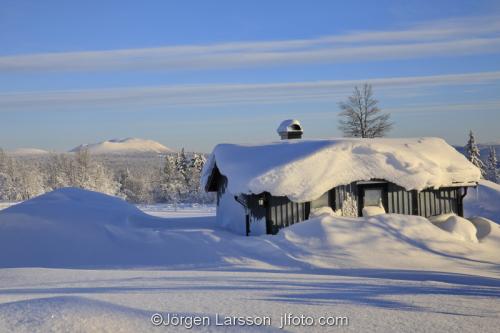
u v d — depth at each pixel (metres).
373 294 10.06
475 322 7.59
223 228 23.78
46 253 19.69
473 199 36.19
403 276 14.74
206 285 11.40
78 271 15.26
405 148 23.27
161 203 89.06
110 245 19.78
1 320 6.96
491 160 79.50
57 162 88.06
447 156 23.81
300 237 18.48
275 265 16.80
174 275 13.89
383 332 6.95
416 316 7.91
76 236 20.52
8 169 90.88
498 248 20.11
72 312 7.18
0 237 20.78
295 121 27.06
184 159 89.19
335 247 17.91
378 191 21.72
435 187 21.88
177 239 19.50
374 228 19.12
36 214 22.34
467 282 13.66
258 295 9.80
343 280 12.47
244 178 20.48
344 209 21.08
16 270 15.50
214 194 81.06
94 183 80.12
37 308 7.41
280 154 21.61
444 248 18.75
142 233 20.47
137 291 10.41
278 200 20.28
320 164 20.75
